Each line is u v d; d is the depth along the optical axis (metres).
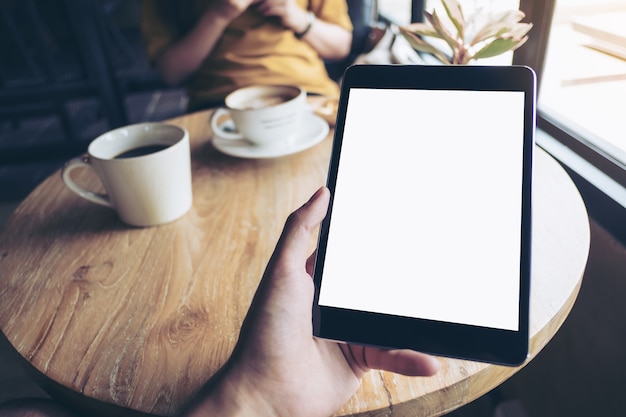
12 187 2.18
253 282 0.52
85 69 2.08
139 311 0.50
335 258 0.46
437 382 0.40
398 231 0.46
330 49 1.40
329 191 0.46
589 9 0.92
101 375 0.43
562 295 0.46
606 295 0.77
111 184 0.61
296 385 0.39
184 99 3.00
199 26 1.24
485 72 0.47
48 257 0.60
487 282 0.43
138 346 0.45
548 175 0.65
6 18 3.15
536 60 0.96
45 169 2.32
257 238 0.59
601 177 0.78
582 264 0.49
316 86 1.32
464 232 0.45
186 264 0.56
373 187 0.48
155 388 0.41
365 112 0.50
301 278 0.41
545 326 0.43
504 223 0.44
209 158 0.81
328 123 0.88
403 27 0.69
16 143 2.60
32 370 0.45
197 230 0.62
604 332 0.78
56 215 0.69
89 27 1.98
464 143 0.47
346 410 0.39
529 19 0.93
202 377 0.42
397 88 0.49
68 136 2.32
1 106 2.13
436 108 0.48
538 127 0.97
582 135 0.85
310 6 1.40
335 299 0.45
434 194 0.46
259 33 1.29
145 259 0.57
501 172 0.46
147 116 2.82
